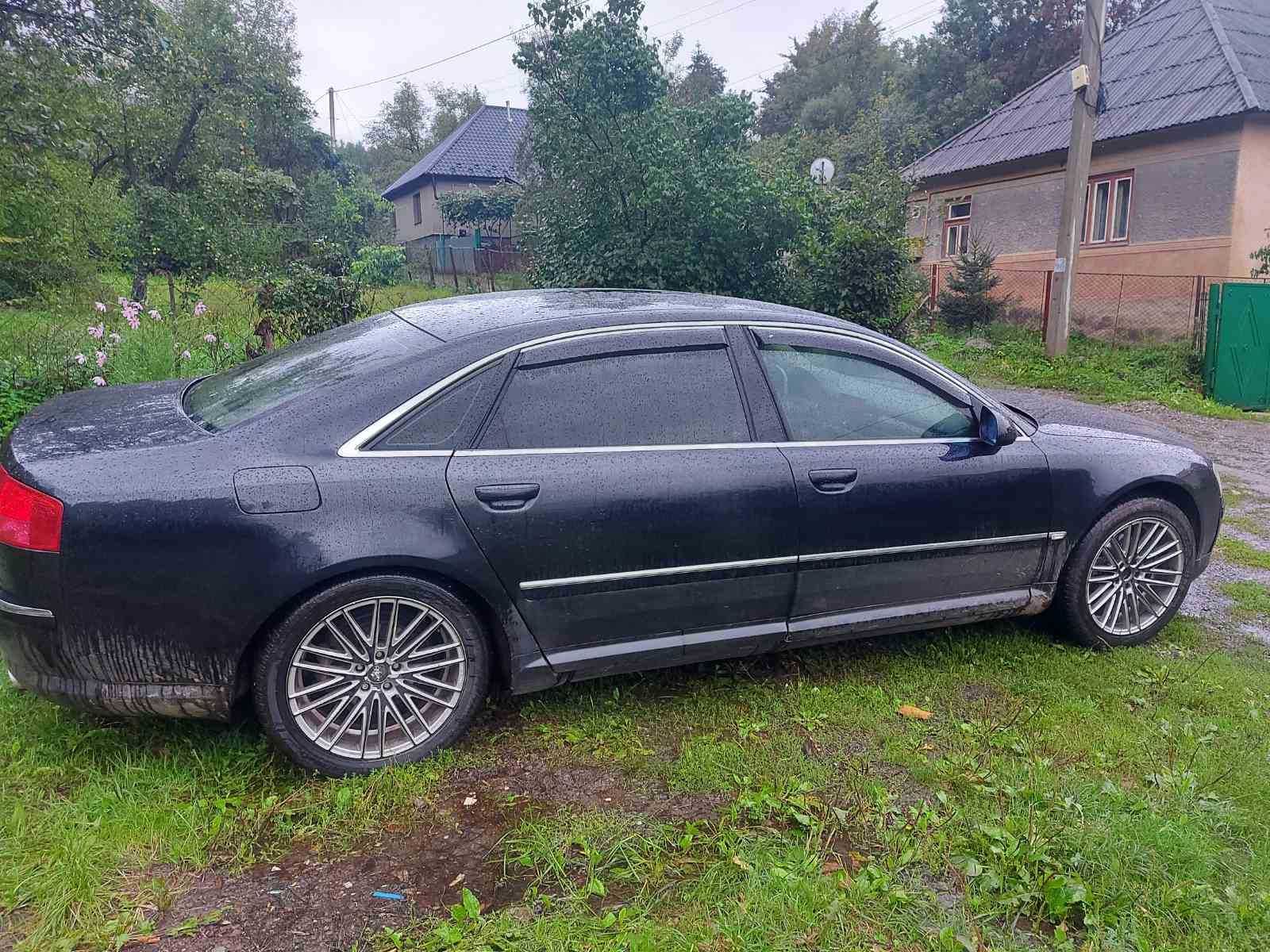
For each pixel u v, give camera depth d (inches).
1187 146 547.2
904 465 140.0
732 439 130.3
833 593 138.9
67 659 104.0
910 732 132.6
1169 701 144.8
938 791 115.5
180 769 113.3
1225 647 170.7
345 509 108.5
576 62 414.0
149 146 538.0
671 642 130.5
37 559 100.8
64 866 94.8
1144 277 569.9
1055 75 729.6
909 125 1104.8
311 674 112.4
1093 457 156.3
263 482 106.0
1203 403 465.1
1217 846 107.0
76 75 433.7
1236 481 318.0
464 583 115.3
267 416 112.7
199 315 342.3
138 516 101.8
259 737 121.6
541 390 121.3
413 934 90.0
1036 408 177.3
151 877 96.5
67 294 483.8
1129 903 96.0
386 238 1423.5
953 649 160.2
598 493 120.4
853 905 94.8
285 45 1195.9
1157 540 164.7
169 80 509.0
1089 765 125.1
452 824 108.5
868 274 442.6
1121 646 163.9
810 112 1572.3
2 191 422.3
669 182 407.8
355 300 331.9
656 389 127.6
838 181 642.8
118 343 290.5
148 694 106.2
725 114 430.6
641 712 136.1
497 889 97.3
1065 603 159.3
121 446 108.3
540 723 131.6
